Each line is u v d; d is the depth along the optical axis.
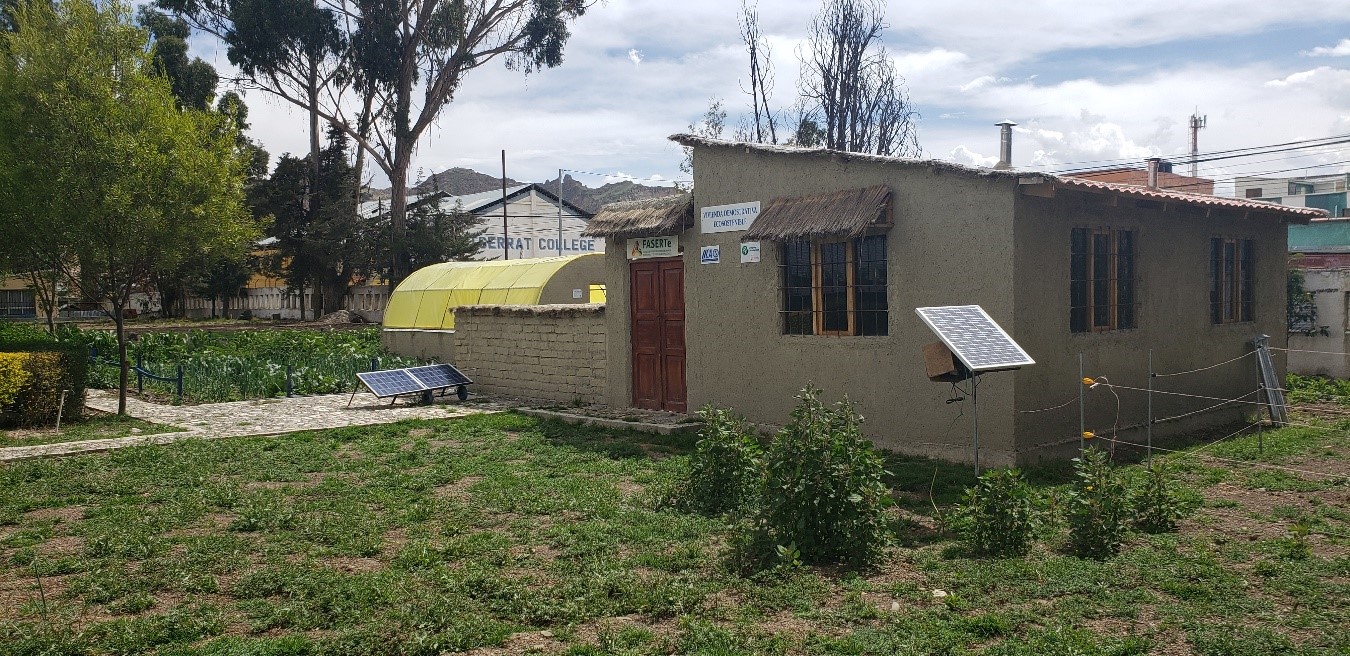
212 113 16.50
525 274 24.72
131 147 14.81
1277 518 8.78
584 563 7.43
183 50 50.47
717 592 6.74
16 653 5.59
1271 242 16.56
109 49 15.56
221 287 65.81
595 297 24.48
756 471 9.13
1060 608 6.31
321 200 55.97
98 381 21.86
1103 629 5.96
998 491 7.70
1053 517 8.55
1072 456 11.67
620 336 16.34
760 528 7.57
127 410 17.53
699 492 9.30
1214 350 14.91
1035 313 11.21
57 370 15.51
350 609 6.39
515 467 11.71
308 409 17.62
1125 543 7.84
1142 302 13.21
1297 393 18.27
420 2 45.84
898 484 10.37
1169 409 13.76
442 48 46.28
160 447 12.94
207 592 6.93
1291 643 5.57
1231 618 6.05
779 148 13.26
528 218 64.25
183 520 8.98
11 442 13.58
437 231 52.31
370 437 14.25
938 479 10.54
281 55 44.38
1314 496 9.70
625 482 10.87
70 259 15.92
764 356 13.73
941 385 11.56
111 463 11.77
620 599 6.56
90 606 6.62
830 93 33.47
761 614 6.31
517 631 6.08
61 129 14.77
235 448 12.85
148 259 15.82
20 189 14.71
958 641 5.71
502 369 19.28
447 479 10.88
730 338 14.25
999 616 6.10
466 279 26.84
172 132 15.35
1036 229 11.22
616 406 16.53
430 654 5.68
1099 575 6.89
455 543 7.97
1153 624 6.00
